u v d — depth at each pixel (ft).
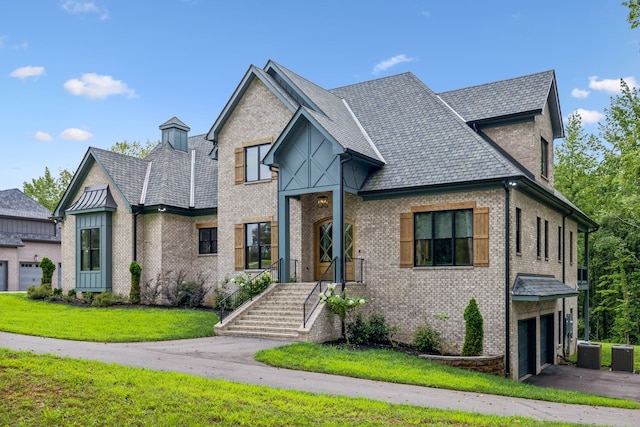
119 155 92.07
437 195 62.90
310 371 43.42
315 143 66.18
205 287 85.71
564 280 82.64
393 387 39.88
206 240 87.86
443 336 61.11
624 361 68.90
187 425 26.25
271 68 77.41
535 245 67.51
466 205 60.95
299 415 28.81
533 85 74.33
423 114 74.23
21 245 133.69
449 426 29.01
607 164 134.72
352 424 27.86
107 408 27.86
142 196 87.51
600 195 141.38
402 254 64.59
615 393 53.06
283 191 68.28
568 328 82.79
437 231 63.31
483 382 45.21
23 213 139.54
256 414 28.25
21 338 51.85
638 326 140.67
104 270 85.76
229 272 79.20
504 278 58.23
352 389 37.65
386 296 65.21
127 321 65.00
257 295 66.33
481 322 55.26
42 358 38.09
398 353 53.42
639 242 135.54
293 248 73.51
